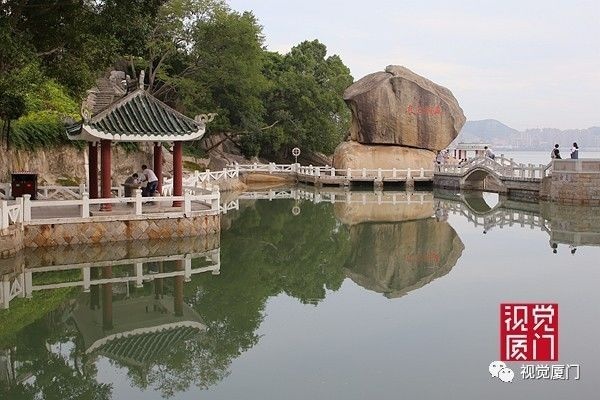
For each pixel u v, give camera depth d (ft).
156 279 53.78
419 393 28.27
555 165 106.01
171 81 140.26
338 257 66.18
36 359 35.14
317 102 184.14
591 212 95.76
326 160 196.85
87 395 29.76
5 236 54.24
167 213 64.08
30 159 93.97
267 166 162.91
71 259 58.54
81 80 71.05
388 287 51.31
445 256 65.00
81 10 61.52
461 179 138.31
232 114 160.97
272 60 193.67
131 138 63.31
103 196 64.13
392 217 97.19
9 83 66.18
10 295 47.83
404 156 157.79
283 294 49.34
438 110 160.35
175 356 35.27
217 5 146.72
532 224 86.79
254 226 87.45
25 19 62.39
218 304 46.44
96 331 40.22
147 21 67.41
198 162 152.56
